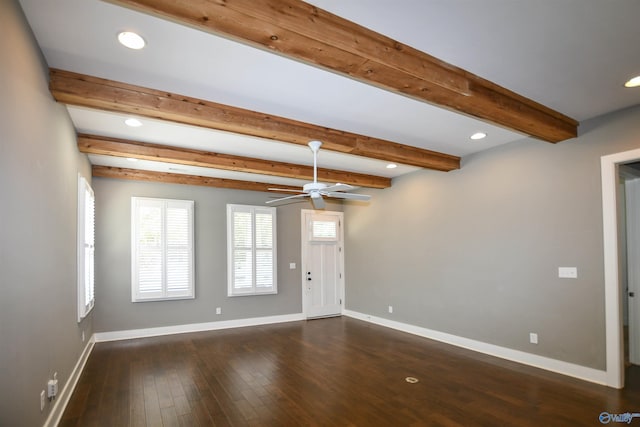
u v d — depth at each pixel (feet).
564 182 13.00
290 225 24.00
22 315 6.74
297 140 12.57
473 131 13.50
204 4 5.57
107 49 7.80
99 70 8.73
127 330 18.86
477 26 7.11
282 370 13.69
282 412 10.22
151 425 9.55
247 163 16.55
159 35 7.24
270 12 6.06
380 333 19.70
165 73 8.87
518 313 14.40
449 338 17.42
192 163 15.47
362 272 23.80
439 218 18.20
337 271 25.43
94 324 18.19
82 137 13.04
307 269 24.35
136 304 19.17
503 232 15.07
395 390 11.68
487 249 15.71
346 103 10.81
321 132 12.90
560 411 10.02
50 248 8.84
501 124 11.11
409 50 7.84
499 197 15.28
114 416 10.04
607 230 11.75
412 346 16.90
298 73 8.90
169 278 19.72
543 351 13.50
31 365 7.30
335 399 11.05
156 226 19.54
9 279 6.04
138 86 9.57
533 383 12.05
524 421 9.52
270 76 9.06
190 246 20.34
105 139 13.47
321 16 6.59
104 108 9.66
